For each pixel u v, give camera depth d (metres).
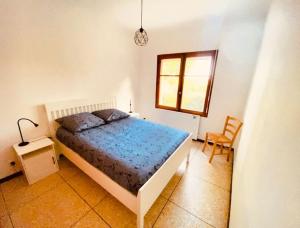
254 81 2.08
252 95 1.97
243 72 2.69
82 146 1.84
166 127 2.52
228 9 2.21
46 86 2.23
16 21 1.81
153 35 3.52
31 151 1.91
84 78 2.72
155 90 3.92
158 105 3.97
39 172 2.03
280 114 0.67
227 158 2.63
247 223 0.80
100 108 3.10
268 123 0.84
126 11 2.48
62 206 1.66
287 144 0.51
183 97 3.53
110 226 1.46
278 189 0.50
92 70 2.83
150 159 1.55
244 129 2.05
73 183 2.00
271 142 0.71
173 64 3.51
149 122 2.77
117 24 3.06
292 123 0.50
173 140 2.02
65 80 2.45
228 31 2.65
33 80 2.08
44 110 2.26
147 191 1.28
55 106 2.32
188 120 3.42
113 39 3.09
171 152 1.79
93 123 2.37
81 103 2.69
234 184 1.75
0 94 1.83
